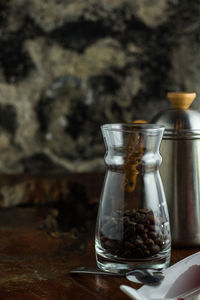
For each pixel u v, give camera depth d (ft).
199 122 2.01
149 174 1.83
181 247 2.06
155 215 1.82
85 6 3.33
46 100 3.43
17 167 3.51
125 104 3.48
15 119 3.44
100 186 3.03
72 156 3.53
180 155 2.01
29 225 2.43
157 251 1.81
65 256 2.06
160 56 3.44
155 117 2.09
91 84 3.43
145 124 1.88
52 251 2.11
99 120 3.49
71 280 1.83
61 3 3.31
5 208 2.72
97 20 3.35
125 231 1.79
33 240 2.23
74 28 3.35
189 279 1.79
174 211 2.02
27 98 3.42
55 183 3.01
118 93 3.47
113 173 1.85
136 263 1.81
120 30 3.38
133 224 1.79
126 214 1.81
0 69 3.36
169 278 1.77
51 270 1.92
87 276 1.86
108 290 1.75
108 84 3.45
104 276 1.85
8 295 1.73
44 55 3.36
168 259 1.87
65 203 2.77
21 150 3.49
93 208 2.66
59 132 3.49
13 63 3.36
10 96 3.40
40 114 3.45
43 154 3.51
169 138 2.01
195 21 3.40
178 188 2.02
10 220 2.50
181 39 3.43
